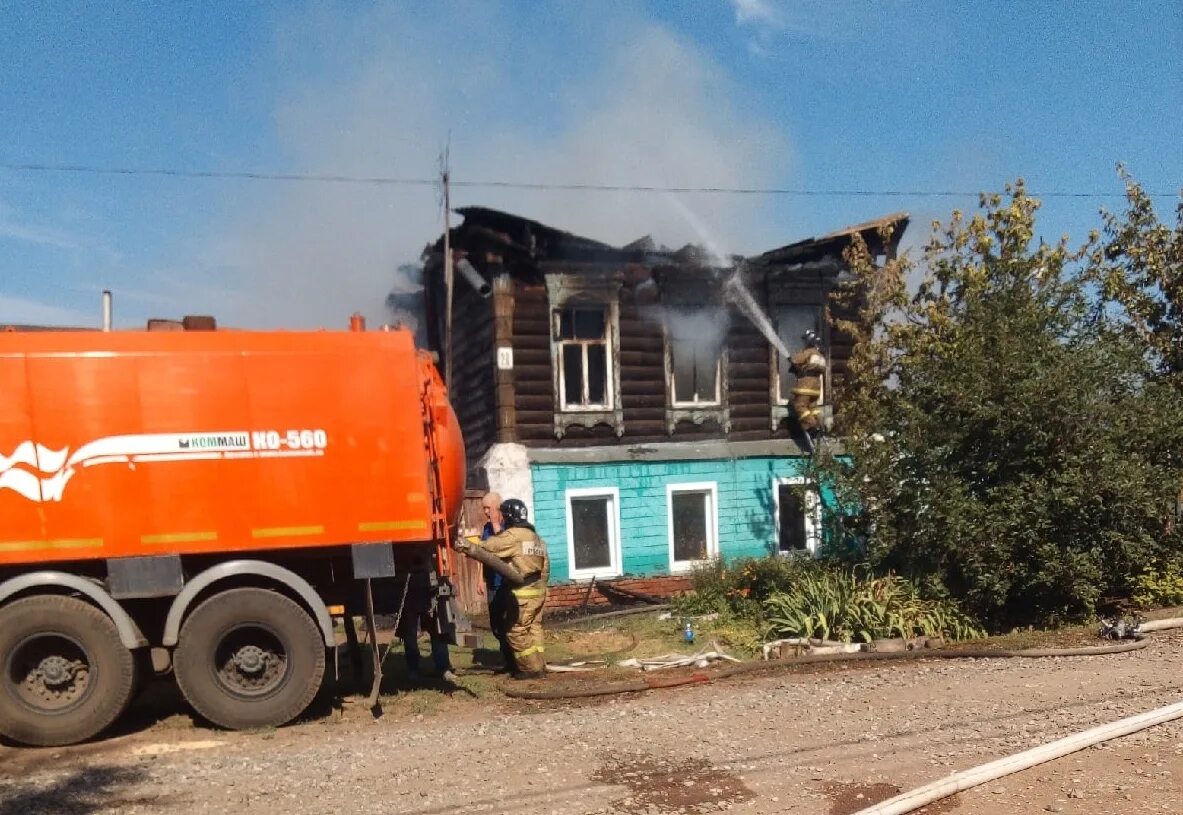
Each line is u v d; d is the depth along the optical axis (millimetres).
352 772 5406
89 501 6441
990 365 10734
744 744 5836
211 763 5723
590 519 13680
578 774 5254
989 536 10148
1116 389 10945
